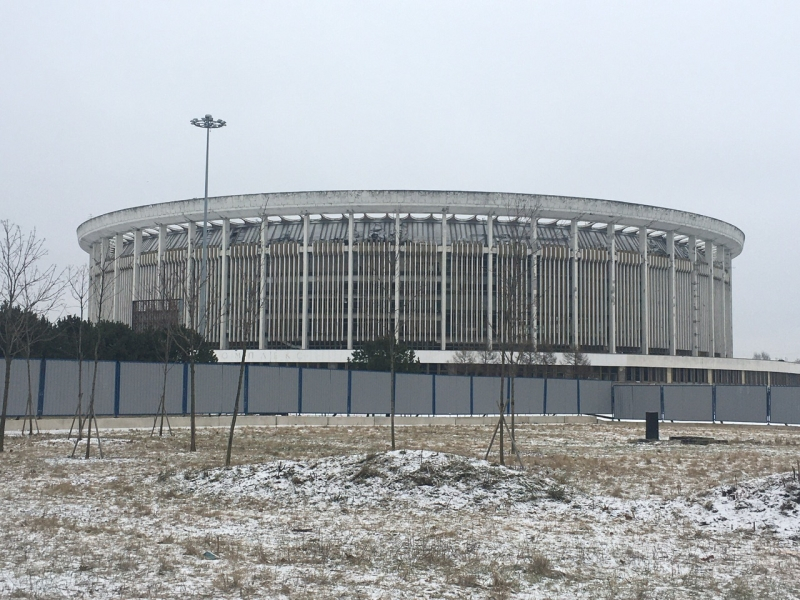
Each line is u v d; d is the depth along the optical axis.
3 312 39.72
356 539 14.35
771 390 54.00
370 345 59.09
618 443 37.56
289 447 30.80
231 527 15.38
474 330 76.25
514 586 11.28
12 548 12.59
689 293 88.00
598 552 13.83
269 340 77.44
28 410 34.78
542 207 75.19
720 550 14.37
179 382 45.31
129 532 14.30
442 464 20.08
